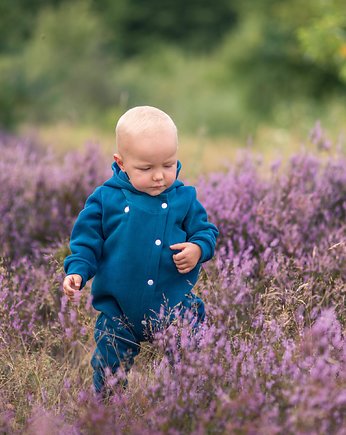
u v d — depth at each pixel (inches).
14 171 311.1
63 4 1577.3
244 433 128.7
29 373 176.9
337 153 293.6
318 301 197.9
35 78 1058.7
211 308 184.5
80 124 994.1
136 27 2098.9
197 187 271.1
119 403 154.3
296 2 1165.7
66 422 155.1
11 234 265.4
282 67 1210.6
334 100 1021.8
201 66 1451.8
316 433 128.0
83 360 186.5
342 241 216.2
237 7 1873.8
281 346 160.6
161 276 167.8
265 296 187.5
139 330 172.7
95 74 1165.7
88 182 306.7
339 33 647.8
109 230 169.2
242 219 236.4
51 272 215.9
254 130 978.7
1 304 187.3
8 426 150.2
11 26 1397.6
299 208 247.4
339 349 153.1
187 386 146.6
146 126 157.8
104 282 169.5
